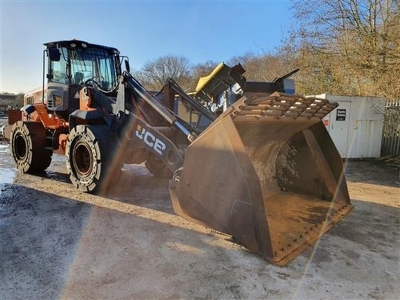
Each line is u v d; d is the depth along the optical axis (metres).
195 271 2.27
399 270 2.35
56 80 5.10
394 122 8.07
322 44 10.03
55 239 2.77
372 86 8.74
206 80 4.72
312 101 2.81
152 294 1.99
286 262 2.21
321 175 3.46
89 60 5.14
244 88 4.52
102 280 2.14
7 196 4.08
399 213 3.73
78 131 4.24
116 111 4.07
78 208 3.63
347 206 3.38
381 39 8.58
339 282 2.16
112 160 4.07
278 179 3.74
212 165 2.42
